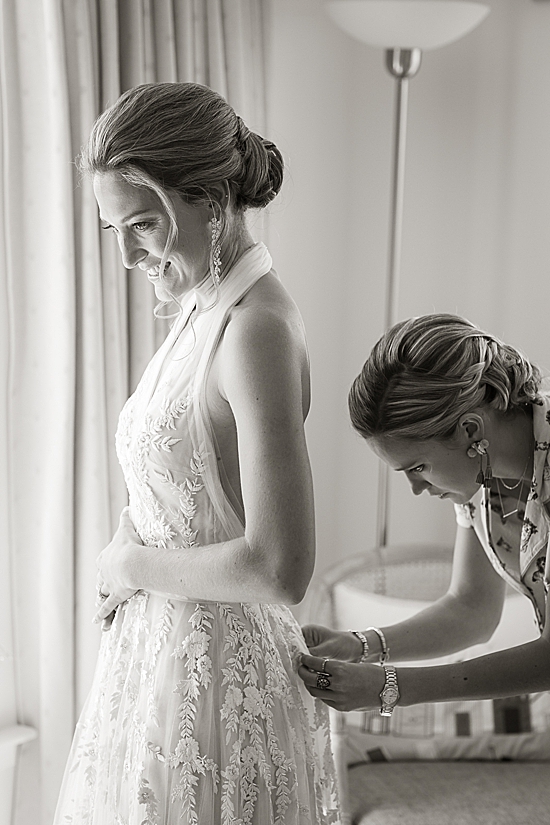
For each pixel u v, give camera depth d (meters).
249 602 1.19
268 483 1.13
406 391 1.22
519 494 1.37
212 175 1.15
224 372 1.17
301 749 1.31
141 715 1.26
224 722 1.23
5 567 2.02
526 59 2.72
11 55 1.85
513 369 1.28
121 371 2.03
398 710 2.27
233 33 2.29
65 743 2.02
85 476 1.99
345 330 2.96
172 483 1.23
